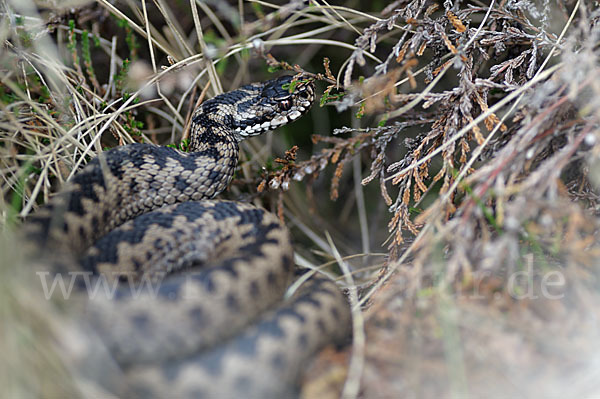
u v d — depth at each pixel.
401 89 0.61
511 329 0.52
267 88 0.60
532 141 0.54
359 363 0.51
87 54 0.59
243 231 0.55
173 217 0.55
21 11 0.58
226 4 0.62
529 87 0.55
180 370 0.51
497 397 0.51
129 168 0.57
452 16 0.57
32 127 0.57
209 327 0.52
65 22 0.60
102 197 0.56
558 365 0.51
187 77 0.60
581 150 0.54
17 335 0.50
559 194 0.54
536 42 0.56
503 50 0.57
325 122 0.64
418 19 0.58
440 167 0.62
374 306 0.54
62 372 0.51
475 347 0.51
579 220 0.52
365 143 0.59
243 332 0.52
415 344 0.52
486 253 0.52
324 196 0.64
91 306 0.51
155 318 0.52
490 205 0.54
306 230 0.62
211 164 0.58
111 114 0.58
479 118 0.54
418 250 0.55
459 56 0.56
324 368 0.52
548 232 0.53
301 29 0.63
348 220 0.64
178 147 0.60
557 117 0.54
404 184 0.57
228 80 0.63
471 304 0.52
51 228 0.54
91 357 0.51
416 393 0.51
